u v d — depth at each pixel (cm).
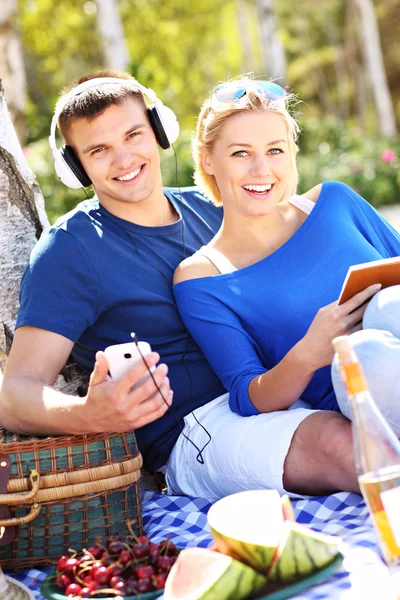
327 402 378
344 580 263
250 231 388
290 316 375
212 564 258
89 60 3056
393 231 418
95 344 395
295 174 404
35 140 1864
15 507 314
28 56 2877
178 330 393
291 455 346
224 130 382
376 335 314
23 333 365
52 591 277
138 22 2853
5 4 1371
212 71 3625
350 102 4544
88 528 322
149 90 405
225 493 372
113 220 395
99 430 314
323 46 4275
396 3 4053
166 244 402
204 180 408
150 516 364
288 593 258
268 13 2458
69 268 374
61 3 2611
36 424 328
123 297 381
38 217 450
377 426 257
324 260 383
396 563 252
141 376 298
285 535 264
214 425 380
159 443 404
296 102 404
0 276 427
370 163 2103
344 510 323
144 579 270
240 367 367
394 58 4119
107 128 387
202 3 3150
